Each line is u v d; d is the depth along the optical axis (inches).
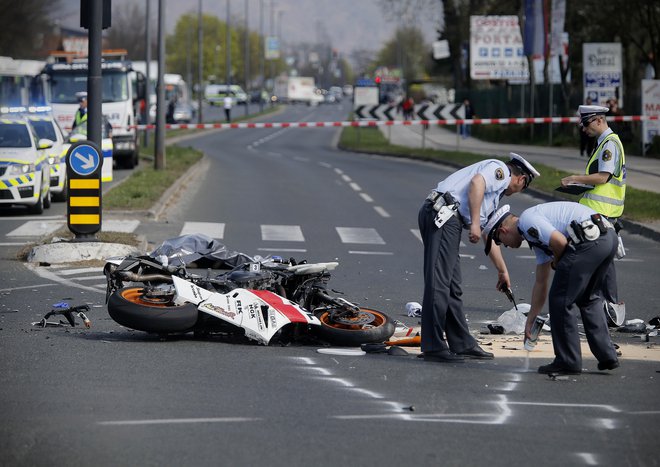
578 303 1220.5
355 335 1352.1
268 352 1305.4
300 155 6825.8
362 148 7293.3
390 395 1071.6
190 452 854.5
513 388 1117.1
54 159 3442.4
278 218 3083.2
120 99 5152.6
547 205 1211.2
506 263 2326.5
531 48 6422.2
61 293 1814.7
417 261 2320.4
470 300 1822.1
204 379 1134.4
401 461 838.5
